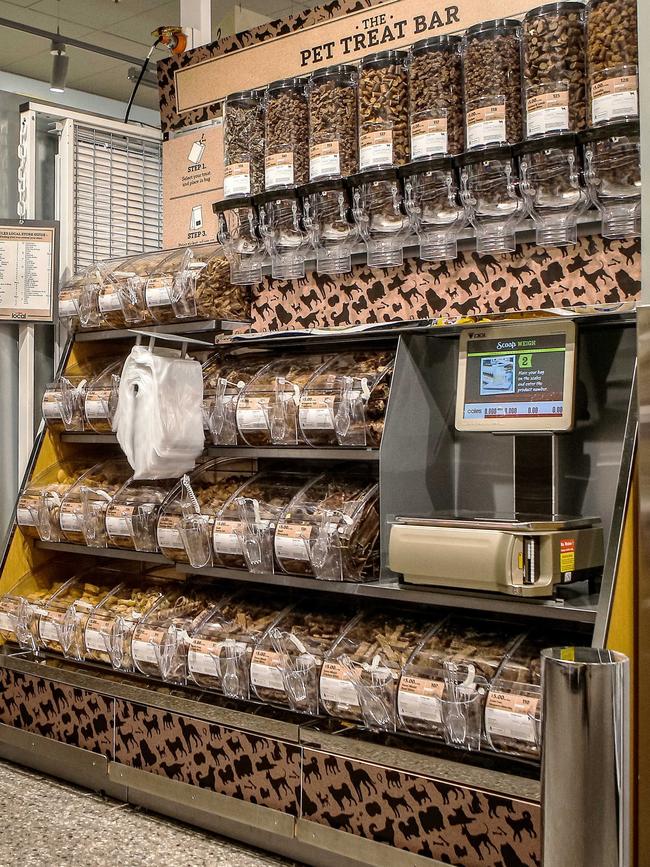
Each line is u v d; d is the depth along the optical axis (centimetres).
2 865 283
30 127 422
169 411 338
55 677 368
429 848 260
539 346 278
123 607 365
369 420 301
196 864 289
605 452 290
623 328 287
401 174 299
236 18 427
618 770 159
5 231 416
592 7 262
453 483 322
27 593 402
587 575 266
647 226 236
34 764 379
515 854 242
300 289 366
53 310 418
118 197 449
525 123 276
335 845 280
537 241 283
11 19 838
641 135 237
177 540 342
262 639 313
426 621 297
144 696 335
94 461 421
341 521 294
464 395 292
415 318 331
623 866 159
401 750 267
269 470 362
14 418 433
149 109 1098
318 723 293
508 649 268
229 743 309
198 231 404
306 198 323
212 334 393
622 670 160
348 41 351
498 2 307
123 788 345
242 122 340
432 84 291
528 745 247
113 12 821
